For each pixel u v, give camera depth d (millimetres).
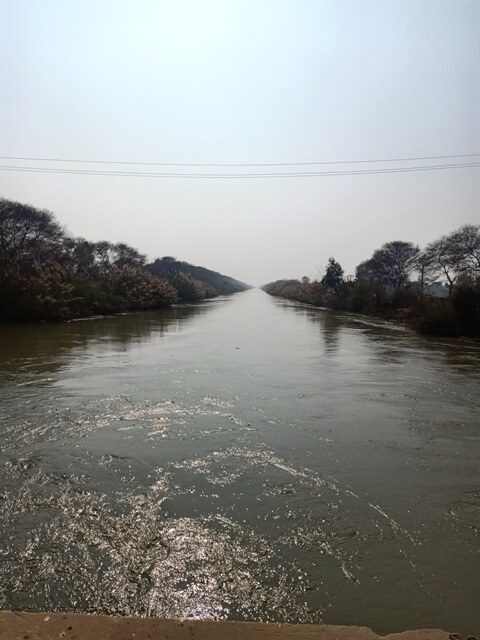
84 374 11227
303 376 11375
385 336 20906
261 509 4645
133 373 11438
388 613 3189
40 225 40125
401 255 50594
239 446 6461
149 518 4430
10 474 5430
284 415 8008
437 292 42312
